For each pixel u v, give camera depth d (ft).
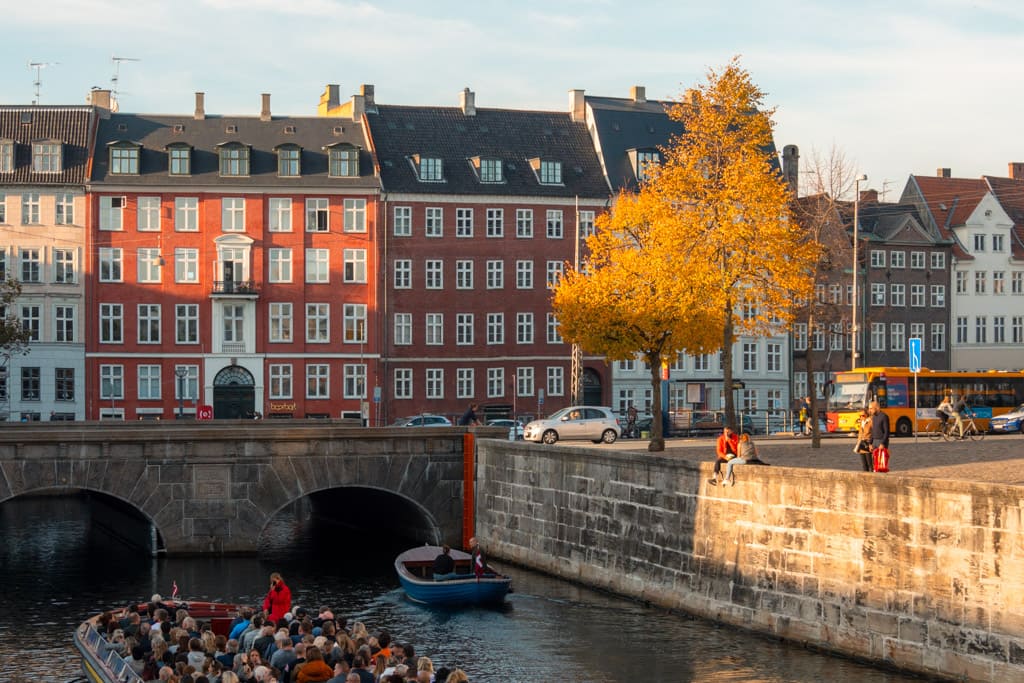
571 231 334.24
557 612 145.69
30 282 309.22
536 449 175.11
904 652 110.83
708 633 131.95
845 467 149.07
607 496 157.38
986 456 151.12
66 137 314.76
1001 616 101.45
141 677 97.50
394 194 321.93
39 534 219.82
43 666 123.34
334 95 359.46
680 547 142.00
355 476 188.75
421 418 275.18
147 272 312.50
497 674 120.06
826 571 119.65
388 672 91.04
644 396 339.77
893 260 360.48
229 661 100.68
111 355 310.86
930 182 381.19
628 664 121.39
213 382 313.73
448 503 193.26
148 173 312.50
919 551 109.29
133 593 159.33
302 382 317.63
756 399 349.20
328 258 319.27
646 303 185.06
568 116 351.67
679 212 180.96
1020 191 392.06
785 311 177.68
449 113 342.03
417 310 324.60
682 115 185.26
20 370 308.40
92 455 179.22
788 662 117.39
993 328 373.40
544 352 332.19
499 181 331.16
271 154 319.88
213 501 184.34
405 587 156.04
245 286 314.14
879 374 242.99
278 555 192.44
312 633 108.99
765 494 127.85
